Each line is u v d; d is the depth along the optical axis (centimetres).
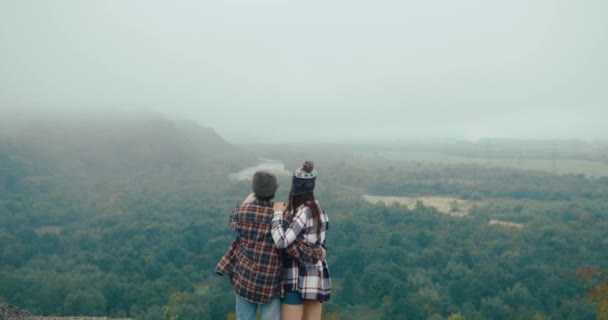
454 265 4475
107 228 5844
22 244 4759
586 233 5409
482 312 3538
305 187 375
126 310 3178
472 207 7962
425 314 3488
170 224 6012
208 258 4412
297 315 381
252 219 373
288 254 380
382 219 6656
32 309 3053
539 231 5588
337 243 5103
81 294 3125
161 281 3712
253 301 371
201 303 3108
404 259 4731
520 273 4112
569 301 3466
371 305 3772
